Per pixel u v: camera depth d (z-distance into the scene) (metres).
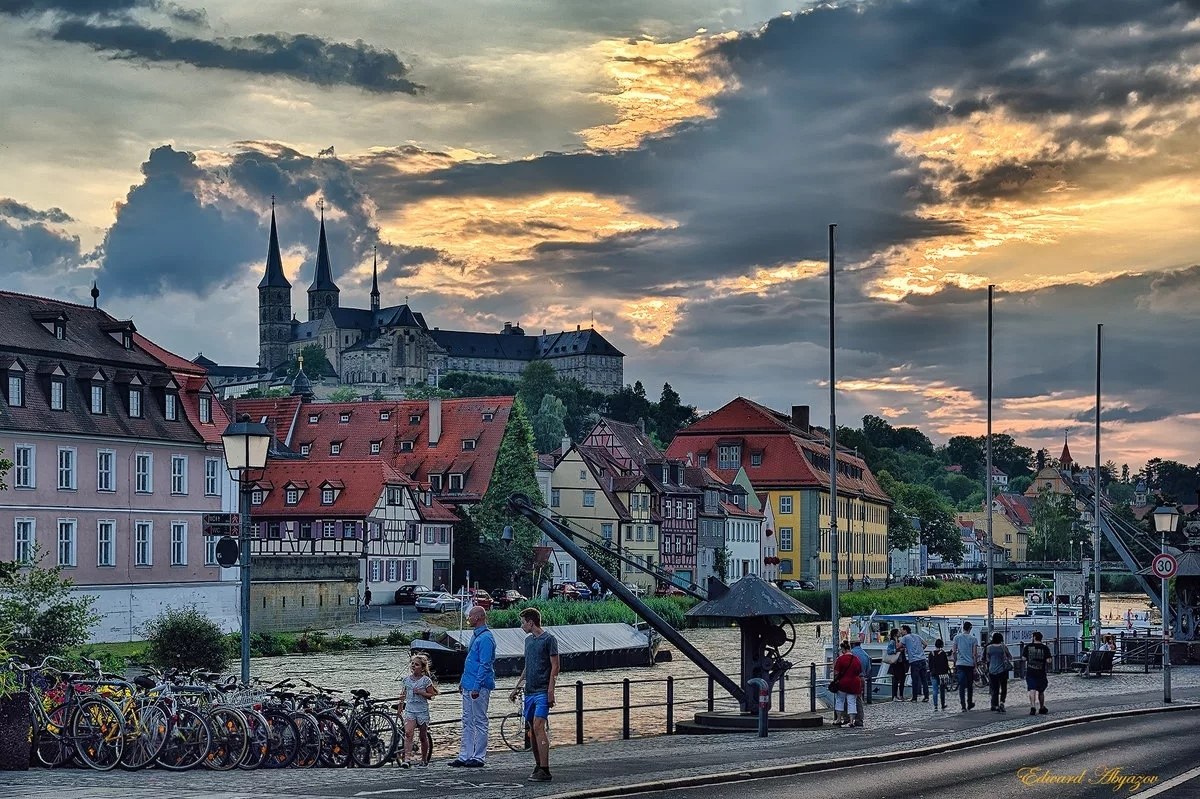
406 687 32.09
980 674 60.69
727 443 195.00
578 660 89.75
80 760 29.81
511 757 33.00
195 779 27.19
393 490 140.00
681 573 174.12
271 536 137.75
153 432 98.75
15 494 88.88
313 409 168.12
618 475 168.75
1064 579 100.12
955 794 26.30
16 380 90.31
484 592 135.00
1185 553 75.44
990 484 74.81
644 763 30.69
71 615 61.47
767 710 38.06
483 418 159.88
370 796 24.14
